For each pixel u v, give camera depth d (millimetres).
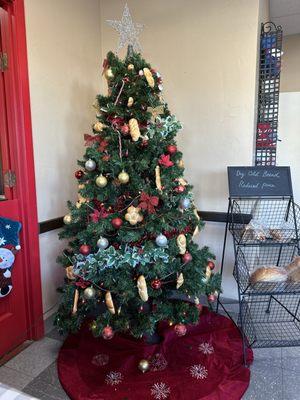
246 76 2150
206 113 2295
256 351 1780
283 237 1915
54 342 1910
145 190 1564
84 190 1610
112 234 1624
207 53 2230
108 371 1603
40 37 1903
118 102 1677
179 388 1472
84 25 2314
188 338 1843
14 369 1659
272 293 1688
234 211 2254
